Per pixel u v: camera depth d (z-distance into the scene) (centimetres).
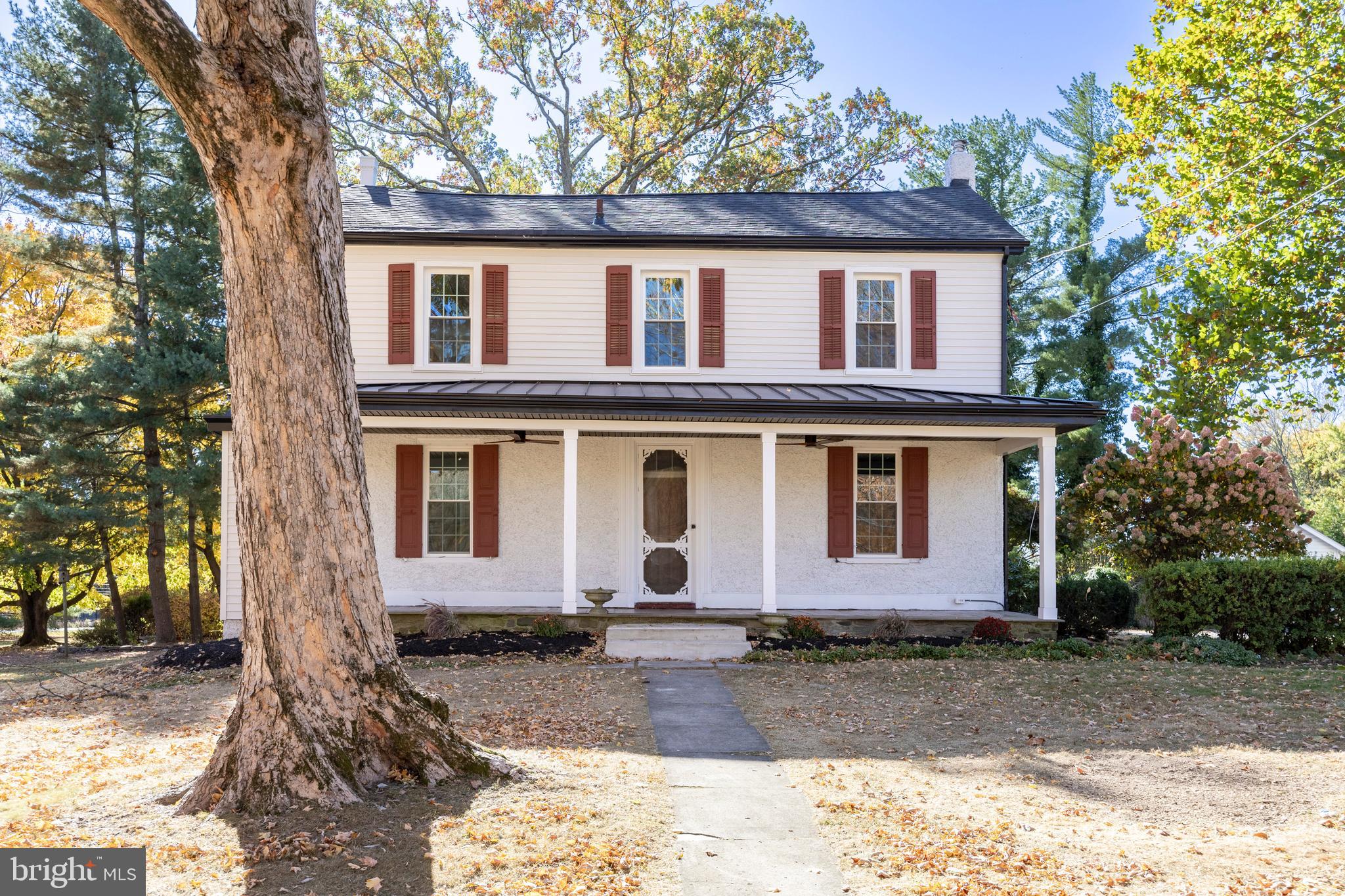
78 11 1872
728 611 1439
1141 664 1177
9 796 640
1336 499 3572
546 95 3169
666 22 3006
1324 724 851
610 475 1562
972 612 1478
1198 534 1481
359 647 596
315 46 588
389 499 1549
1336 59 1866
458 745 625
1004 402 1392
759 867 501
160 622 1972
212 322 2022
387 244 1578
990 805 622
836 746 777
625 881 473
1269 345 1866
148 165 1953
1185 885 480
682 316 1617
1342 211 1836
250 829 523
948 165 1945
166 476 1844
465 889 456
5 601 2434
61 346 1941
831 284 1612
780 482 1573
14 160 1897
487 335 1578
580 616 1359
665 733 811
